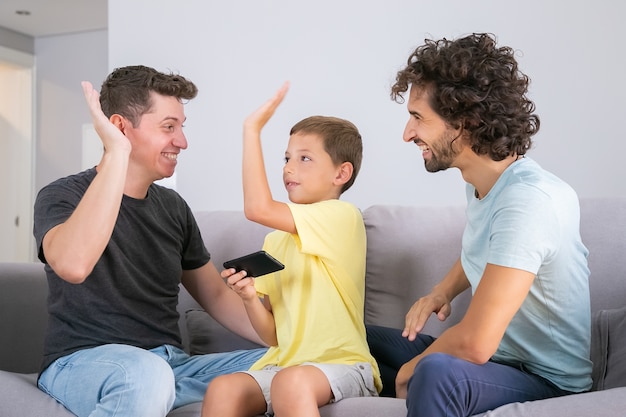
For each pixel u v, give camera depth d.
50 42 7.08
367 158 3.52
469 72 1.56
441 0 3.38
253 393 1.64
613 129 3.13
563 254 1.53
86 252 1.63
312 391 1.55
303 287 1.82
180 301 2.38
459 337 1.47
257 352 2.02
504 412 1.37
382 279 2.16
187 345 2.35
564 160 3.22
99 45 6.87
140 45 4.00
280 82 3.69
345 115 3.55
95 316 1.84
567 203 1.54
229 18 3.79
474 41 1.62
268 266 1.72
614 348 1.81
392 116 3.46
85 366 1.69
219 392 1.61
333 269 1.83
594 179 3.17
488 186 1.65
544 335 1.60
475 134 1.56
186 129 3.90
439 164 1.66
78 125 6.95
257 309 1.82
